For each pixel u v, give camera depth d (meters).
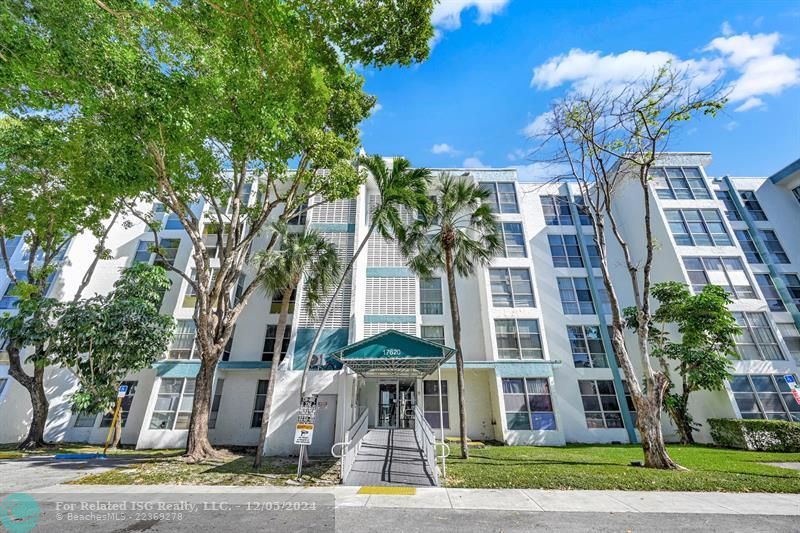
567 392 18.28
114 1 7.25
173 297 19.67
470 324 19.59
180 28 8.18
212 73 9.01
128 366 15.18
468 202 15.10
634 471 8.90
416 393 17.84
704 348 16.06
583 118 12.52
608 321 20.03
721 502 6.45
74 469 10.06
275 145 11.36
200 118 9.31
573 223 22.69
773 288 20.14
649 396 10.08
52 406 17.34
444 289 20.47
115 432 16.17
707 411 17.25
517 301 19.25
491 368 17.61
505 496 6.89
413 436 14.68
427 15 7.75
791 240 21.83
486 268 19.83
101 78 7.55
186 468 10.07
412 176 13.80
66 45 6.86
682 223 20.50
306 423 9.31
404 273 19.38
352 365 12.97
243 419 17.33
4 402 16.98
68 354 14.96
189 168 12.48
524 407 16.66
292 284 14.09
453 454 12.52
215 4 7.32
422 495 7.02
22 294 15.56
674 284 17.38
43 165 12.84
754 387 16.77
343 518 5.60
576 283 20.94
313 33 8.68
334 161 12.34
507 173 22.50
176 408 16.42
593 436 17.30
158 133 8.94
